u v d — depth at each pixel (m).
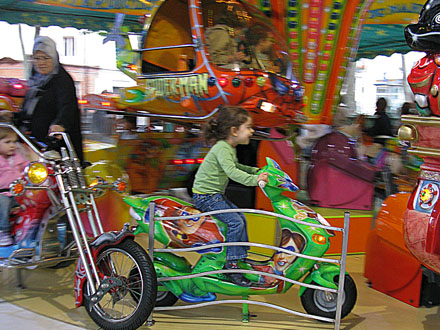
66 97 4.73
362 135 7.64
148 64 5.93
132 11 7.74
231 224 3.71
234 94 5.15
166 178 6.47
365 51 10.98
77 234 3.63
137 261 3.47
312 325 3.76
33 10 8.23
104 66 7.41
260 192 5.66
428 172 3.38
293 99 5.42
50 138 4.54
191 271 3.93
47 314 3.89
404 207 4.45
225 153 3.72
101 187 3.96
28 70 6.07
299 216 3.72
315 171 5.90
